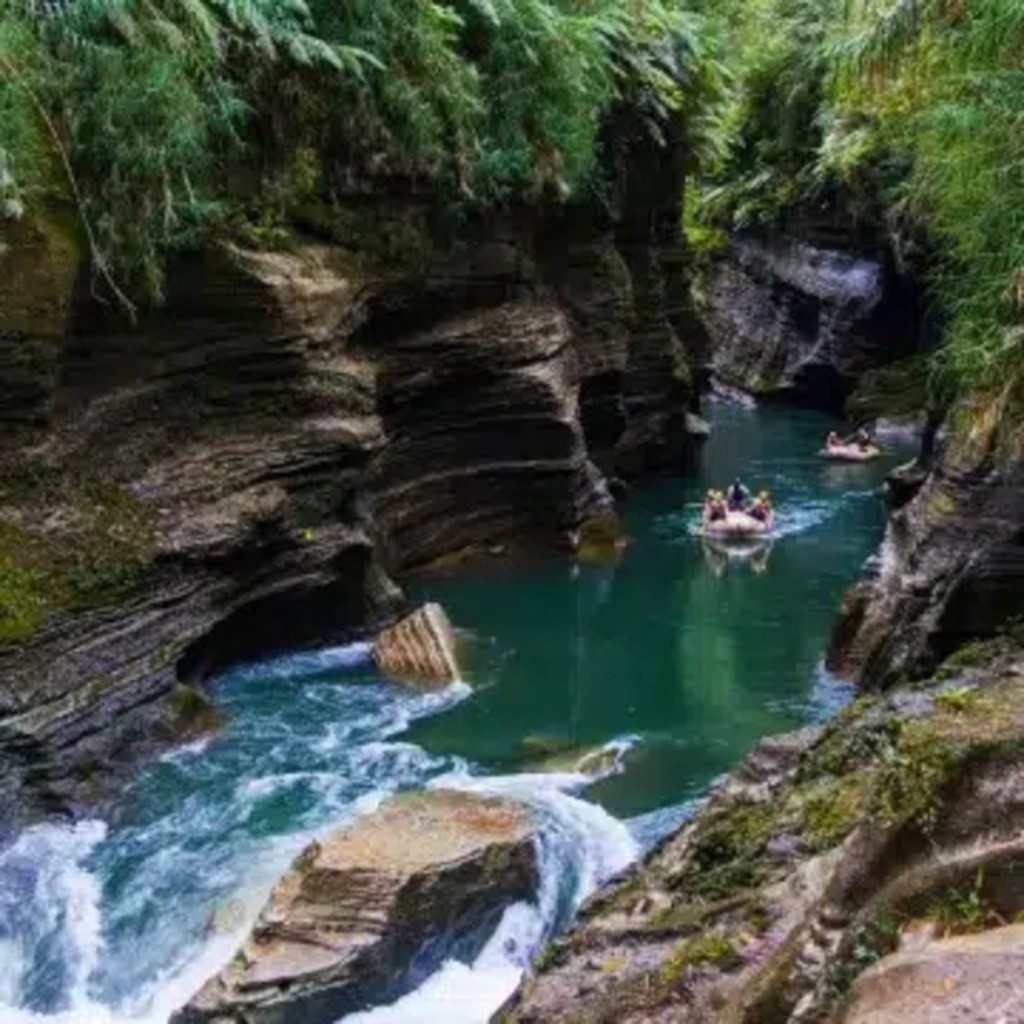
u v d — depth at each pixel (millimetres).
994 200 7652
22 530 8906
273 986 6234
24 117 8672
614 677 11508
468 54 14461
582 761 9414
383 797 8602
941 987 2783
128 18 9109
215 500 10359
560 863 7598
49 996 6707
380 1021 6414
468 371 14516
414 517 14250
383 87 12469
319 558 11375
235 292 10680
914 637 9883
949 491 10094
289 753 9344
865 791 4859
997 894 3320
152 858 7723
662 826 8273
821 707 10789
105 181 9312
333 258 12180
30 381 8984
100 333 9758
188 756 9203
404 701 10547
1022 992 2691
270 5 10711
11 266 8727
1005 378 8258
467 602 13695
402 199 13312
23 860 7629
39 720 8211
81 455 9594
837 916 3580
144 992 6625
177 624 9719
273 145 11469
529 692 11000
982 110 7508
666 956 4293
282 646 11430
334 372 11688
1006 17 7219
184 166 9766
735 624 13281
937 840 3639
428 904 6785
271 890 7133
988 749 3760
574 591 14312
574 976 4422
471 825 7457
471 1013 6508
